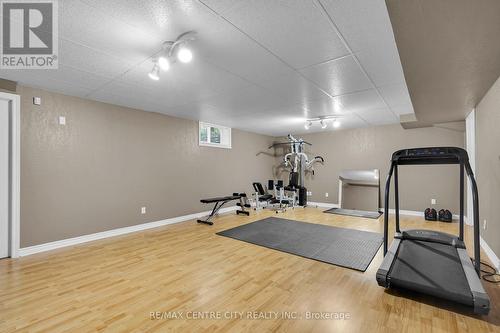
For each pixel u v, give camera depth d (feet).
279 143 23.76
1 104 9.55
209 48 7.02
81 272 8.21
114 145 12.93
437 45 5.93
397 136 18.61
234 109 14.17
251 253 9.94
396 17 4.84
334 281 7.52
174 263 8.94
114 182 12.87
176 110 14.47
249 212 18.98
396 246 8.50
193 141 17.24
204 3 5.05
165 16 5.50
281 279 7.66
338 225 14.55
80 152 11.62
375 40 6.57
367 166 19.93
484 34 5.39
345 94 11.20
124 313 5.91
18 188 9.75
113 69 8.44
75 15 5.46
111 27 5.93
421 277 6.53
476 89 9.25
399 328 5.31
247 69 8.48
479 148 11.17
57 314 5.87
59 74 8.84
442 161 8.46
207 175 18.28
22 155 9.89
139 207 13.94
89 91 10.81
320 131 22.26
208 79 9.41
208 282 7.47
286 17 5.58
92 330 5.29
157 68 7.68
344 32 6.20
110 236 12.53
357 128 20.44
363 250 10.18
